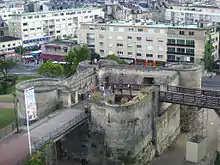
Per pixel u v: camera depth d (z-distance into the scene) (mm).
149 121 72500
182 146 80250
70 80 78625
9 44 179375
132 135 66750
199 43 138000
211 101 70000
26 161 53625
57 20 196750
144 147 71000
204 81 132250
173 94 73375
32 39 190125
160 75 84375
